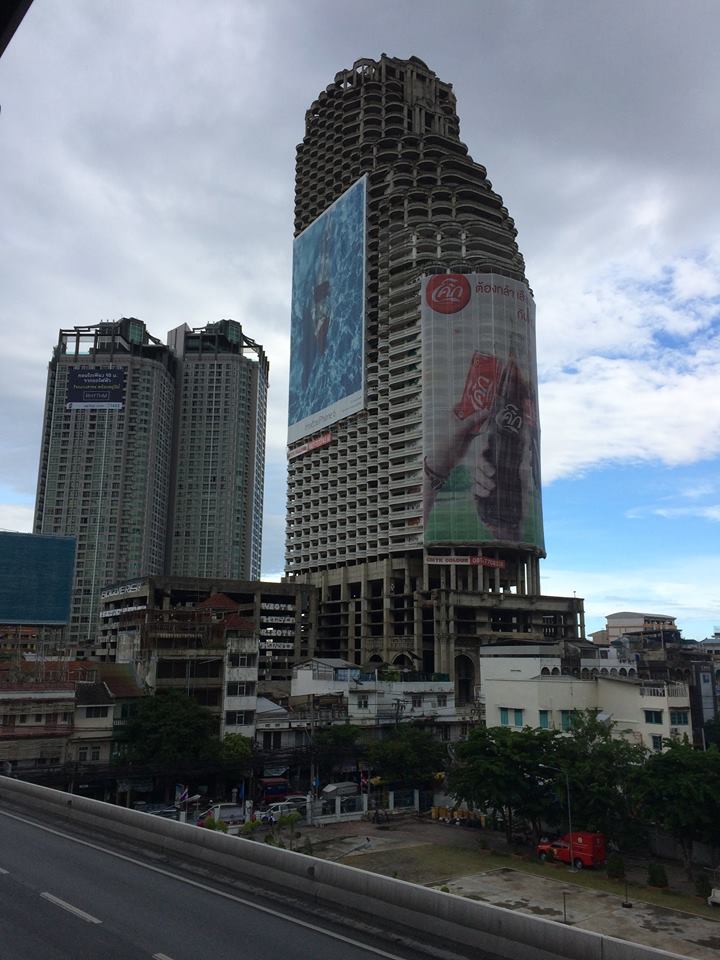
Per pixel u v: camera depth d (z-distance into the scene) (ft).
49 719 204.64
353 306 541.34
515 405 452.76
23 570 382.01
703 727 268.62
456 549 445.78
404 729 241.76
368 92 599.98
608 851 164.04
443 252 508.12
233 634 247.70
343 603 499.92
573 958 47.03
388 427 491.31
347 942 52.75
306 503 573.74
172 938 52.70
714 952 104.63
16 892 64.28
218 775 214.07
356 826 192.34
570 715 215.51
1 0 19.39
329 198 604.90
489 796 167.02
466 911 52.85
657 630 491.31
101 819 92.73
